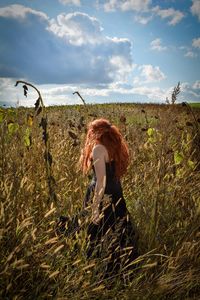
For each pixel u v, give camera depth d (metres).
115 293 3.22
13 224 3.07
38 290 2.88
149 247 3.77
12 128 4.02
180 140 6.00
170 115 4.09
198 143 5.95
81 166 4.06
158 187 4.05
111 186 3.83
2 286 2.76
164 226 4.06
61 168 4.59
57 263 3.15
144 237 3.90
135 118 10.09
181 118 6.48
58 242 3.24
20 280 2.92
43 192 3.87
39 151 4.20
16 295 2.67
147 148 5.66
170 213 4.15
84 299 2.94
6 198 3.14
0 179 3.49
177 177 4.65
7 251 2.85
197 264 3.65
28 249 2.88
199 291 3.64
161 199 4.19
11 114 4.33
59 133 5.77
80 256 3.27
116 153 3.85
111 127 3.90
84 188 4.40
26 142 3.95
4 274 2.71
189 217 4.24
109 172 3.84
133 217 4.22
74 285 2.96
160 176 4.10
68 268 3.19
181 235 4.00
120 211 3.83
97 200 3.47
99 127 3.88
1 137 3.72
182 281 3.41
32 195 3.67
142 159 5.71
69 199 3.85
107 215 3.76
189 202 4.54
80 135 5.27
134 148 5.82
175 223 4.11
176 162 4.47
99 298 3.13
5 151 3.75
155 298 3.25
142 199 4.28
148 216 4.00
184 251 3.66
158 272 3.62
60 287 3.00
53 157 4.68
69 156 4.93
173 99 4.00
